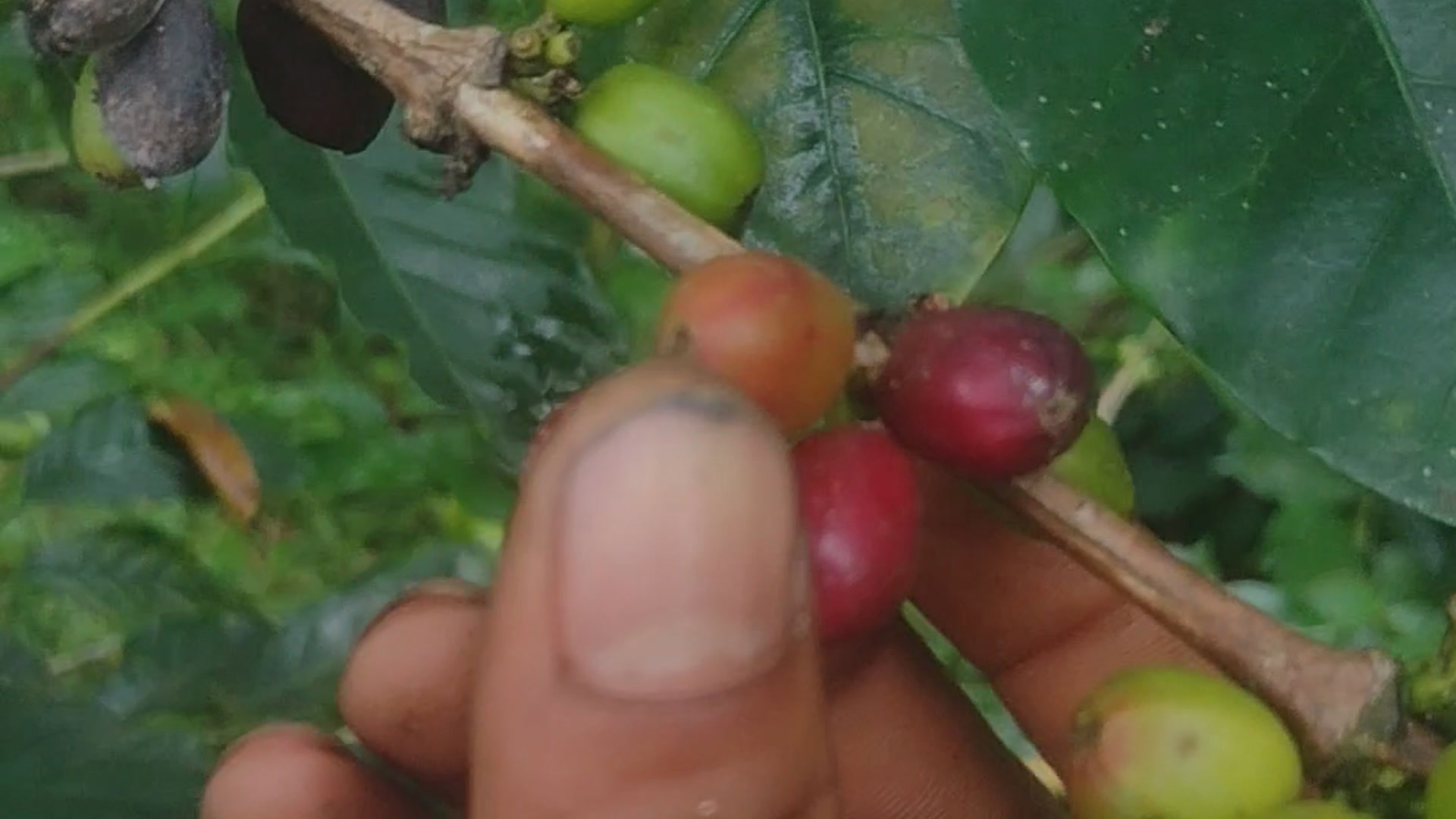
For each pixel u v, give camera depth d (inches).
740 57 8.5
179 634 10.5
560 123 7.0
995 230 8.3
